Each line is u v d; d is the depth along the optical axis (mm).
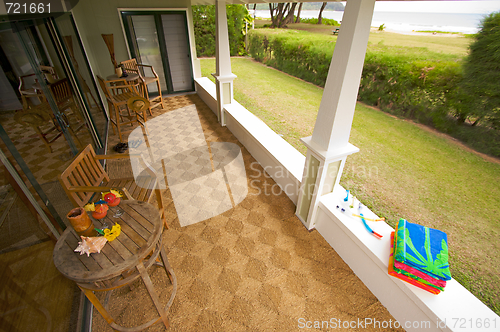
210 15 9836
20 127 1743
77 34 3852
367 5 1291
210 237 2230
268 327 1579
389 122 3227
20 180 1408
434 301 1329
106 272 1193
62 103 2619
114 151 3617
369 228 1763
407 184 2398
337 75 1535
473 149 2383
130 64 5090
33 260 1370
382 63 3350
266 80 6332
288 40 6539
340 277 1886
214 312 1661
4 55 1727
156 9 5176
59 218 1722
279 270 1941
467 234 1921
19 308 1177
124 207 1613
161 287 1811
